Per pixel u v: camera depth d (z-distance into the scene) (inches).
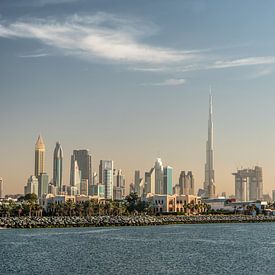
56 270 4338.1
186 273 4180.6
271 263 4763.8
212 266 4574.3
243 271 4274.1
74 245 6638.8
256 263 4766.2
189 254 5556.1
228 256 5359.3
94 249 6102.4
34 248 6225.4
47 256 5364.2
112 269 4399.6
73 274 4141.2
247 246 6545.3
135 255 5457.7
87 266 4581.7
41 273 4180.6
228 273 4173.2
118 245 6643.7
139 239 7677.2
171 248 6240.2
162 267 4517.7
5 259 5098.4
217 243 6958.7
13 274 4128.9
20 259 5103.3
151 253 5659.5
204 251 5885.8
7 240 7475.4
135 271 4293.8
